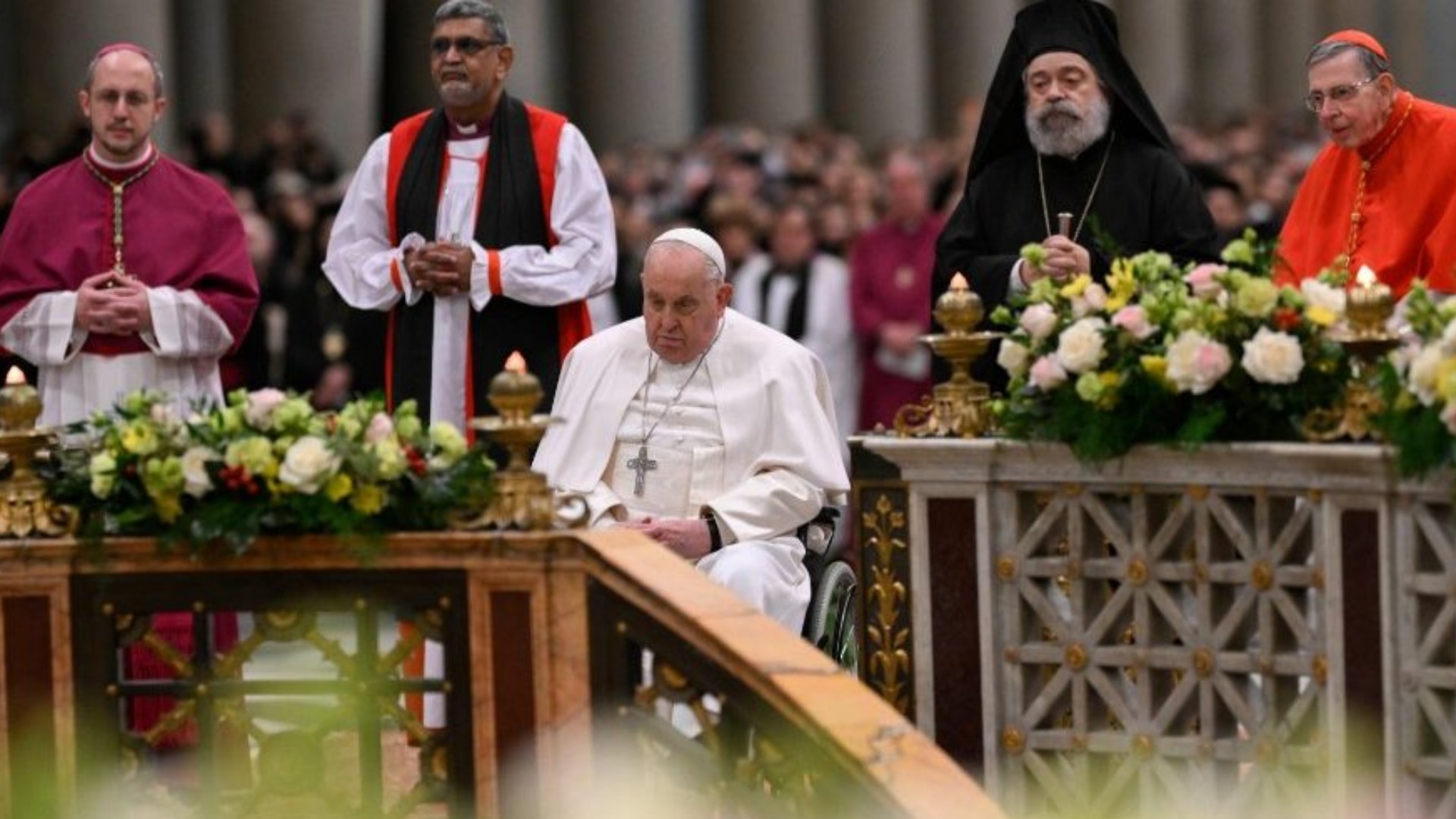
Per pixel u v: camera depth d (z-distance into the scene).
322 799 22.55
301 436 21.80
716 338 27.20
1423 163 27.33
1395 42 152.38
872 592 24.12
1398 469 20.36
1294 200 28.69
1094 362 21.86
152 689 22.05
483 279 29.59
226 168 54.00
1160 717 22.11
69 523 21.97
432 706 27.59
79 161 29.08
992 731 22.98
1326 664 21.05
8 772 22.09
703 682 20.86
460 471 21.73
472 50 29.98
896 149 76.56
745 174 60.91
